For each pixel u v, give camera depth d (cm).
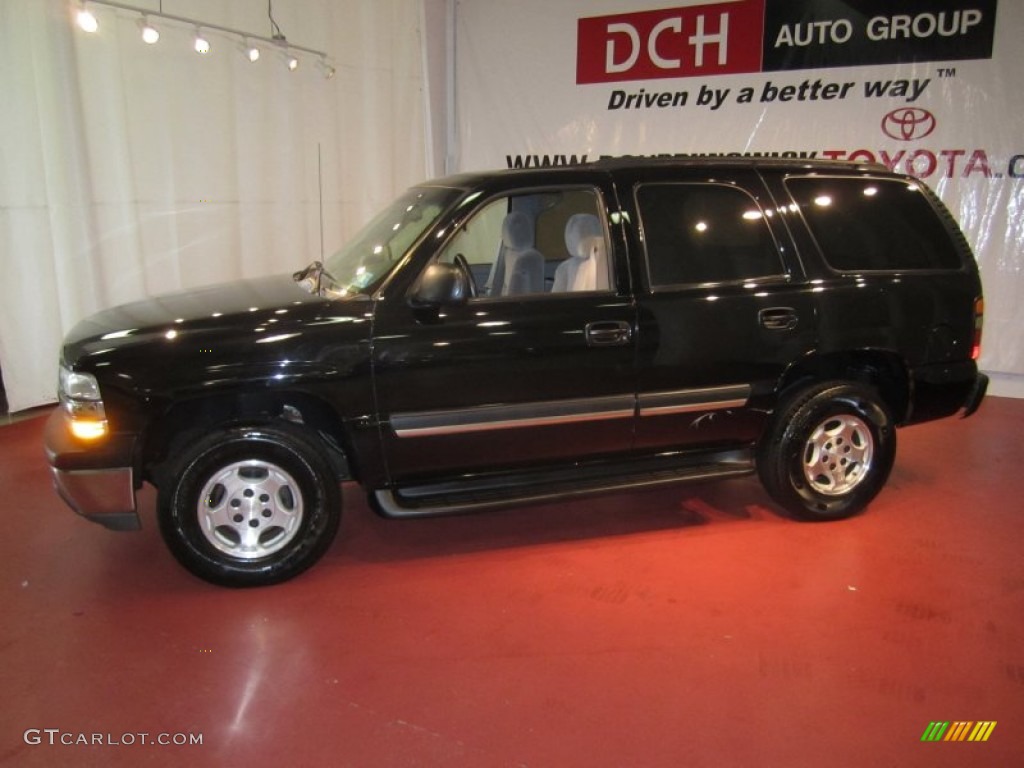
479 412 352
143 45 594
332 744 252
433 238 350
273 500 344
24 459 500
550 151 816
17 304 555
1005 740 256
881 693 279
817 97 704
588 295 363
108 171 588
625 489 383
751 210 388
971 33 643
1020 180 646
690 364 375
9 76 523
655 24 750
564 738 256
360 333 336
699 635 314
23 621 321
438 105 841
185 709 268
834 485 416
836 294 391
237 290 387
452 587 351
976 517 425
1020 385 678
